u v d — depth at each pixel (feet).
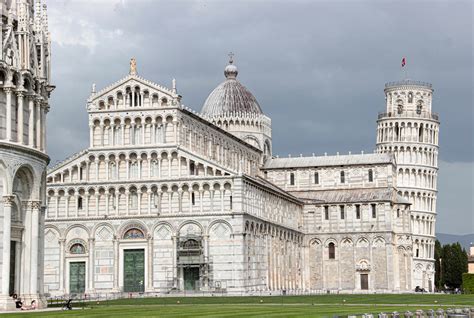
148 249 524.11
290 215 639.35
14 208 315.37
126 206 530.27
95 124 537.24
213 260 515.50
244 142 654.94
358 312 261.24
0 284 301.84
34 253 320.29
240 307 315.99
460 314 220.23
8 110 308.40
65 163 537.65
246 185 526.98
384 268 652.48
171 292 515.09
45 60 335.47
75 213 535.60
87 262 530.27
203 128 575.38
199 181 521.24
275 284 584.40
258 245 546.67
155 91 531.09
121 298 478.18
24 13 319.68
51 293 531.09
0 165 304.09
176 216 522.88
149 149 529.04
